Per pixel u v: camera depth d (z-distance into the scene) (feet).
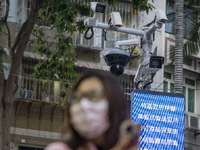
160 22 57.00
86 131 10.06
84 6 67.41
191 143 102.73
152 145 54.44
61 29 64.23
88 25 57.06
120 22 57.06
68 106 10.31
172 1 103.96
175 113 55.47
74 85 10.43
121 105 10.31
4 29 90.68
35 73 70.69
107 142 10.16
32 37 89.66
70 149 9.98
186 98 105.70
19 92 89.10
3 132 67.36
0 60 68.74
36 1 66.85
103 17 96.17
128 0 98.48
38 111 91.45
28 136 90.53
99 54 95.91
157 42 101.40
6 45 90.12
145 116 54.75
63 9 64.80
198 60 107.04
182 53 76.23
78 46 93.45
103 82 10.30
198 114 106.32
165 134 55.01
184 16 80.48
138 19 98.94
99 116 10.10
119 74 55.16
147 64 56.49
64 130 10.23
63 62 68.90
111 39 96.94
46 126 91.81
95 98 10.15
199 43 79.71
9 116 67.62
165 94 55.52
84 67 93.71
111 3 66.49
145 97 54.95
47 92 90.84
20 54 67.92
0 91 80.59
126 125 10.30
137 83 58.59
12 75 68.23
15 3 92.38
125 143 10.27
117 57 54.85
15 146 89.40
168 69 101.91
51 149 9.91
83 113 10.06
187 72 106.32
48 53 71.15
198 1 81.20
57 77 70.18
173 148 55.06
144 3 67.36
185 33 93.86
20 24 90.43
